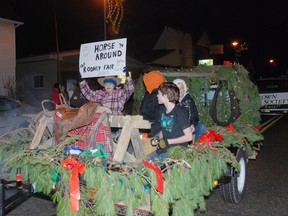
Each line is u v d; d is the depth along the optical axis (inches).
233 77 241.0
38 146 160.2
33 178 145.5
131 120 148.3
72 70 856.9
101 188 127.6
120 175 128.8
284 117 674.2
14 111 324.5
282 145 401.1
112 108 206.4
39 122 170.7
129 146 173.6
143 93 277.9
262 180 265.9
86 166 129.8
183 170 135.4
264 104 628.7
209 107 251.8
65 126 149.7
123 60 195.0
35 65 865.5
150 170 127.0
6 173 164.6
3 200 145.5
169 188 128.0
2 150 167.8
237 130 227.0
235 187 209.6
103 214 128.8
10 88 653.9
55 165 141.5
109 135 152.6
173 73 252.5
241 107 242.5
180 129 150.0
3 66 665.0
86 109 152.6
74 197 129.3
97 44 202.7
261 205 214.2
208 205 215.0
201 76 247.4
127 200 128.3
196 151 149.6
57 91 521.7
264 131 506.0
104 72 200.5
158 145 155.7
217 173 159.5
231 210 206.1
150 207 132.4
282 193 236.2
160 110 169.9
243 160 221.3
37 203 216.5
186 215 135.4
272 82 649.6
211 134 171.5
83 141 154.9
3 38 662.5
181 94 192.9
